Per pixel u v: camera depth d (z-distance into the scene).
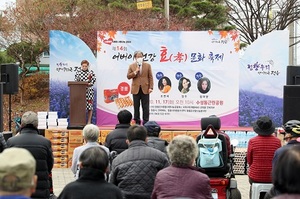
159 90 17.08
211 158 9.25
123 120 8.47
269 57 17.23
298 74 12.86
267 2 34.69
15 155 3.37
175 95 17.09
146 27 28.16
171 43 17.06
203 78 17.11
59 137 15.77
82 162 4.93
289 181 3.36
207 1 33.00
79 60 16.89
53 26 28.61
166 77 17.08
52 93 16.91
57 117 16.22
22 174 3.30
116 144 8.30
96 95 17.03
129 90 17.02
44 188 7.09
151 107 17.09
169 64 17.08
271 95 17.28
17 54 29.67
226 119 17.19
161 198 5.18
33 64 31.39
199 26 31.89
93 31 27.70
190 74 17.09
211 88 17.12
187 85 17.09
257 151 8.98
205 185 5.22
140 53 15.68
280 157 3.47
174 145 5.33
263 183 8.97
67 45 16.88
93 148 4.99
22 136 7.11
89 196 4.80
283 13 34.53
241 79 17.30
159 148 8.00
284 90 11.58
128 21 28.42
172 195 5.15
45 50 30.27
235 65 17.12
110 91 17.03
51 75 16.89
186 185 5.19
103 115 17.02
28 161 3.35
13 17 29.31
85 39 27.58
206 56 17.11
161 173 5.30
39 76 30.45
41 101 29.55
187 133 15.53
